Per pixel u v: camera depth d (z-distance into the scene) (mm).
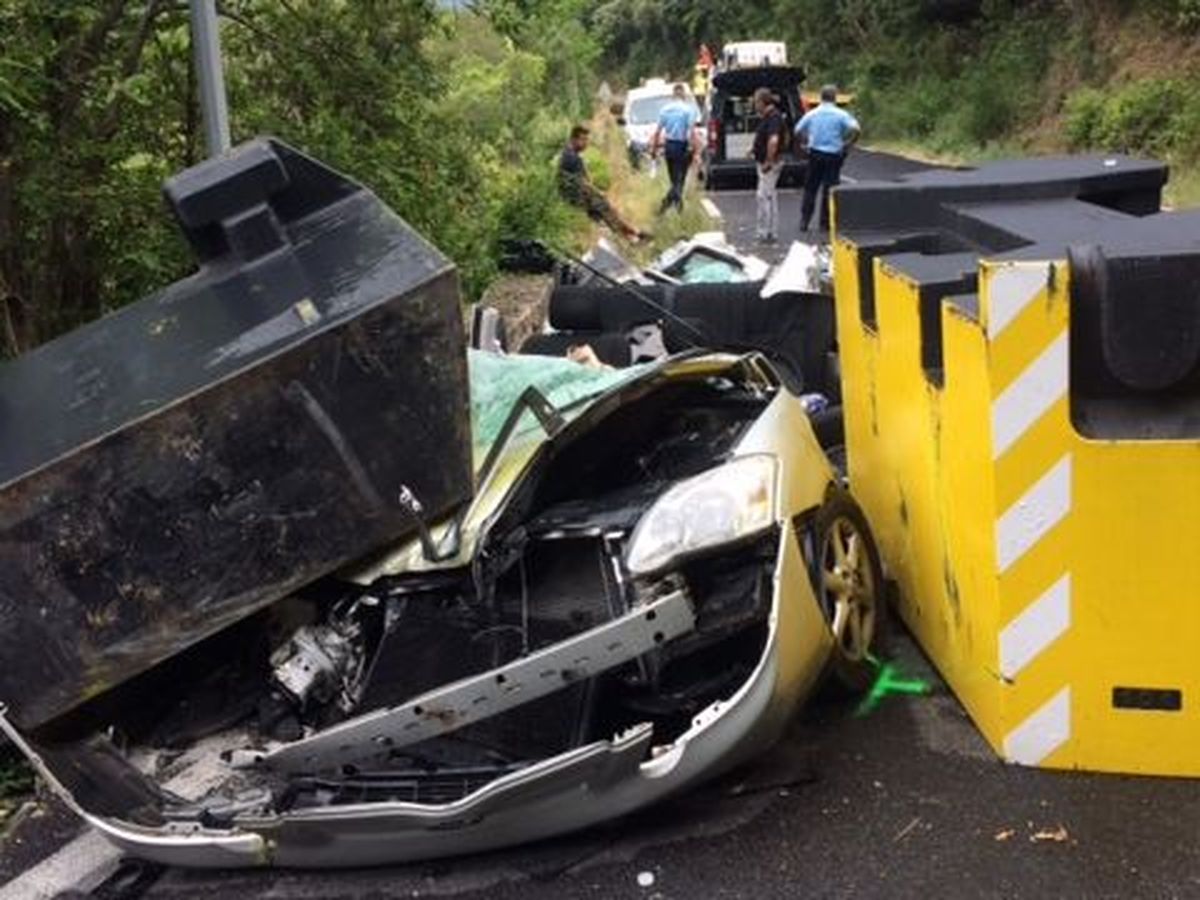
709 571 3947
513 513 4113
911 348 4613
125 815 3777
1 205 5930
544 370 4633
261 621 4141
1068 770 4051
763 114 18531
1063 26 34188
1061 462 3838
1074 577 3904
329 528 3789
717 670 3988
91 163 6121
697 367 4574
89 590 3605
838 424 6758
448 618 3936
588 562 4070
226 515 3678
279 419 3672
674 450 4625
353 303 3748
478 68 14555
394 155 7934
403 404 3791
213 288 4035
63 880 4082
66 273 6465
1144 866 3580
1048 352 3781
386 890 3814
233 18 7504
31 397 3902
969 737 4320
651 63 71688
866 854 3746
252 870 4008
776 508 3902
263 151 4070
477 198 11383
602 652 3518
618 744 3482
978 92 35469
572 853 3887
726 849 3828
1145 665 3914
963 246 5043
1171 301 3689
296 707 3943
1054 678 4000
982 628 4172
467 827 3617
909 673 4789
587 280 9234
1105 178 5480
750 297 7781
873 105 43531
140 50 6332
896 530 5062
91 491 3555
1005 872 3605
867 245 5297
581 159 17547
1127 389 3832
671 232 18047
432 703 3512
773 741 3965
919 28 44594
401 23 7953
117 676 3666
